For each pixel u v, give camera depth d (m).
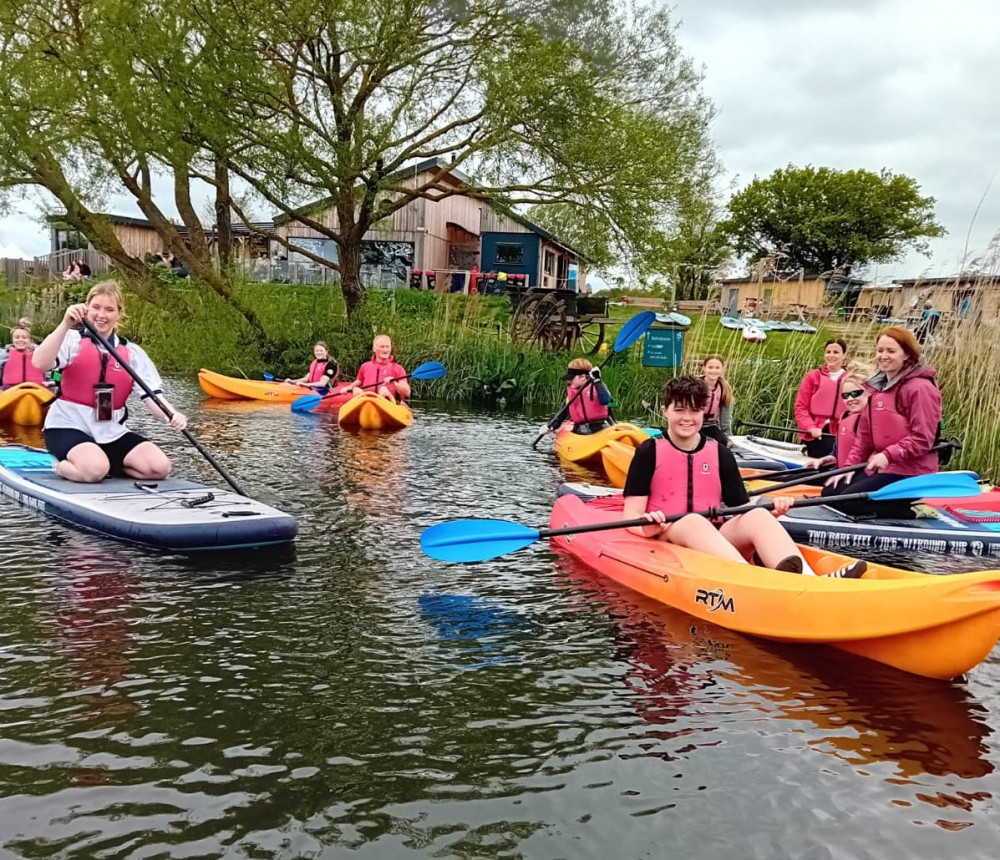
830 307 11.58
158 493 5.38
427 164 20.47
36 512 5.39
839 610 3.45
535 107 13.88
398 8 13.59
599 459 8.59
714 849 2.26
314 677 3.20
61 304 22.28
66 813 2.30
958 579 3.23
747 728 2.93
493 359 15.93
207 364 16.52
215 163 14.95
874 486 5.75
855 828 2.37
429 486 6.93
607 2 13.81
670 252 15.05
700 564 4.09
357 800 2.43
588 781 2.56
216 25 13.38
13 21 15.02
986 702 3.17
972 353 8.28
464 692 3.13
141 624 3.63
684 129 15.09
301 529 5.32
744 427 11.16
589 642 3.67
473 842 2.25
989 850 2.28
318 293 17.34
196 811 2.34
